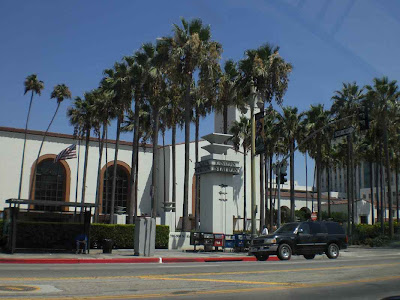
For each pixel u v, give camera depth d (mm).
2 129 51250
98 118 45156
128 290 10414
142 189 59500
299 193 86125
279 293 10328
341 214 69500
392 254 28906
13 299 8727
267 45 35438
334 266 17281
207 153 62188
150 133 47594
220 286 11320
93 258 20984
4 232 24594
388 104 44125
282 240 22062
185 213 33562
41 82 51688
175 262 21531
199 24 33125
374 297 10000
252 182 28188
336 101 48969
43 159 53406
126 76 36781
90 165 56344
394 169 64688
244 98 34938
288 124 50062
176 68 32312
